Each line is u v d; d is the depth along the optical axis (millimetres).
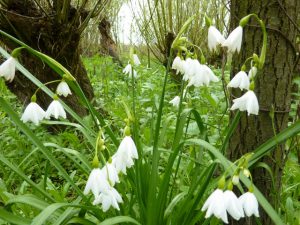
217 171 262
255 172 241
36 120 208
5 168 357
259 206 241
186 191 236
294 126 200
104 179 165
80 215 209
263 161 238
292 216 246
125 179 255
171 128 364
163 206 216
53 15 420
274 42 224
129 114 184
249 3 224
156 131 210
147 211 212
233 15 234
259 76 229
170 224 224
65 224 195
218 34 191
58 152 377
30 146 394
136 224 186
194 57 206
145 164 230
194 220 216
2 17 406
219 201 152
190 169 282
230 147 249
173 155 200
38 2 417
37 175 357
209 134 395
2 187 285
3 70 197
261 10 222
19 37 416
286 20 222
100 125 246
